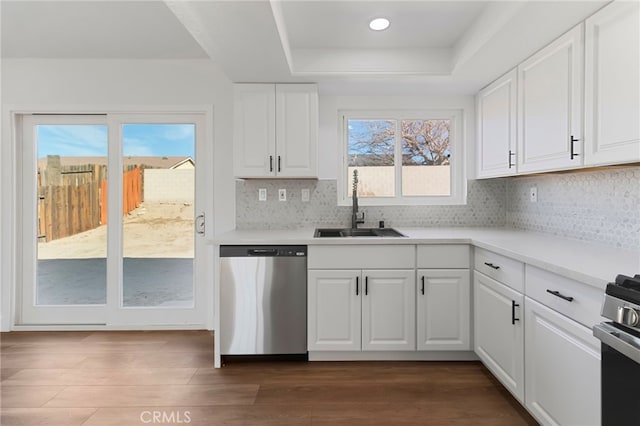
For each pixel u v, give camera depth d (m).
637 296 1.00
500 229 2.95
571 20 1.76
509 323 1.92
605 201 2.01
